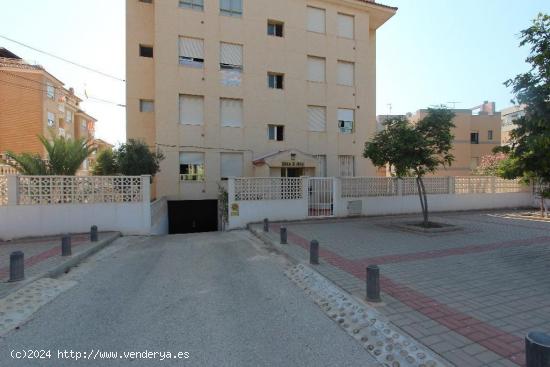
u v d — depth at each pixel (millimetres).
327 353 3223
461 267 6219
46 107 26859
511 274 5746
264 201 12344
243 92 17891
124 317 4105
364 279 5492
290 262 7016
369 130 20625
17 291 4828
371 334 3549
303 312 4270
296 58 18891
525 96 5492
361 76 20422
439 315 3975
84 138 12719
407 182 14797
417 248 7961
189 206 17547
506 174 6504
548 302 4402
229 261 7148
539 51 5480
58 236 9695
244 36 17938
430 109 10414
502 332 3514
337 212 13398
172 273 6188
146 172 13938
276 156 16703
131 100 17344
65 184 9977
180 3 17109
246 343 3426
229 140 17656
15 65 25281
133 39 17469
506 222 12336
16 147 25109
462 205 16047
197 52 17266
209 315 4160
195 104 17266
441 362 2928
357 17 20375
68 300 4738
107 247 8789
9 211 9406
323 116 19594
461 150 33312
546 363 2320
